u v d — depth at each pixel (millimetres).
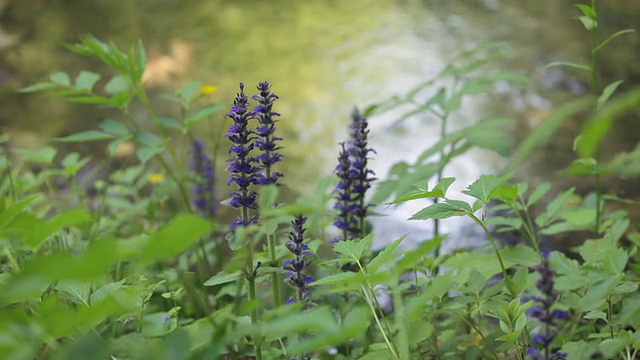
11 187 3131
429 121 5344
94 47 3080
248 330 1214
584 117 5188
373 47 6422
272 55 6395
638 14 6484
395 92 5711
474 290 2000
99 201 4078
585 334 2488
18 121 5738
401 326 1451
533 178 4586
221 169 5004
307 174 4824
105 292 1788
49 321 1197
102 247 1012
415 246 4129
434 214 1777
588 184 4477
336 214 2480
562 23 6527
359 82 5898
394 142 5125
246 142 1984
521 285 1940
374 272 1652
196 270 3457
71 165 3635
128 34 6906
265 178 2059
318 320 1144
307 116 5500
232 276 1874
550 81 5652
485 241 4078
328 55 6371
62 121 5715
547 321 1607
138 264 1079
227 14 7172
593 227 2971
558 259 2158
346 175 2428
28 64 6562
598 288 1706
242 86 1998
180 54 6492
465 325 2877
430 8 7109
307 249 2090
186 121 3291
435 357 2426
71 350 1117
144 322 2066
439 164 3094
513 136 5043
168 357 1126
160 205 4363
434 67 6039
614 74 5641
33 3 7559
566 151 4844
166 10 7336
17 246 2676
